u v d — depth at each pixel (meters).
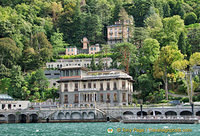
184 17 192.88
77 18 183.25
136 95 110.19
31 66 139.62
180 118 73.94
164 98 101.69
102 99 100.62
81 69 104.06
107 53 141.25
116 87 99.56
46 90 115.75
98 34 174.62
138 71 119.19
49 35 178.88
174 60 102.19
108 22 186.38
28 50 139.12
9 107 103.44
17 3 195.50
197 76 107.94
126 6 192.00
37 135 58.06
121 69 113.56
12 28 150.00
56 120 91.12
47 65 142.50
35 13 187.25
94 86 102.69
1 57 133.25
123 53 117.31
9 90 115.62
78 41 177.50
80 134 57.84
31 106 105.69
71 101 102.81
